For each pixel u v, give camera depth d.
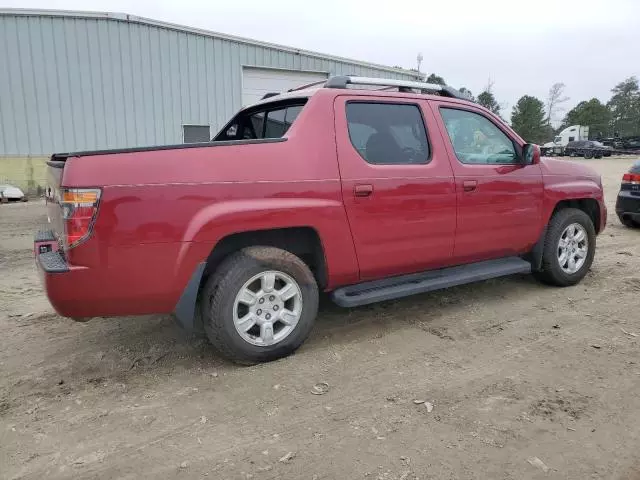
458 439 2.53
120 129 13.30
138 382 3.15
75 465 2.35
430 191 3.87
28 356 3.54
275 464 2.35
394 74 17.00
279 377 3.20
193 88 13.90
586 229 5.08
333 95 3.59
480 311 4.38
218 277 3.17
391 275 3.90
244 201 3.12
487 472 2.28
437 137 4.01
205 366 3.36
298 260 3.38
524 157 4.50
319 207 3.35
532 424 2.66
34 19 12.24
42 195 12.94
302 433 2.60
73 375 3.25
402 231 3.77
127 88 13.21
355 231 3.54
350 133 3.60
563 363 3.37
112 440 2.55
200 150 3.05
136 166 2.88
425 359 3.45
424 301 4.66
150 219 2.89
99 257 2.82
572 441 2.51
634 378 3.15
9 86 12.30
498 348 3.62
